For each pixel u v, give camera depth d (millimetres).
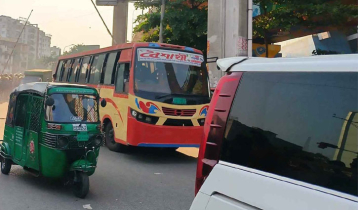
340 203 2084
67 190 6777
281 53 16891
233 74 2961
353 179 2111
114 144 10688
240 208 2529
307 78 2500
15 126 7344
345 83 2299
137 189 7020
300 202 2238
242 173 2615
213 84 12602
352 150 2172
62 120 6422
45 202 6039
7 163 7594
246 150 2666
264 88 2709
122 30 23516
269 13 13852
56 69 16234
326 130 2312
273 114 2598
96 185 7184
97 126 6660
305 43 15406
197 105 9703
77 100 6738
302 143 2395
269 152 2533
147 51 9781
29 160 6766
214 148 2859
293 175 2365
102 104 7016
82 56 13648
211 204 2748
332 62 2412
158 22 18438
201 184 2920
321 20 13156
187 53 10227
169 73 9805
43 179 7477
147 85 9492
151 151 11258
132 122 9305
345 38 13633
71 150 6277
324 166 2250
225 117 2857
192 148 12250
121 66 10266
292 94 2541
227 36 12445
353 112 2221
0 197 6195
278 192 2365
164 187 7223
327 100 2357
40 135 6449
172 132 9398
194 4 17141
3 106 26250
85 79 12914
